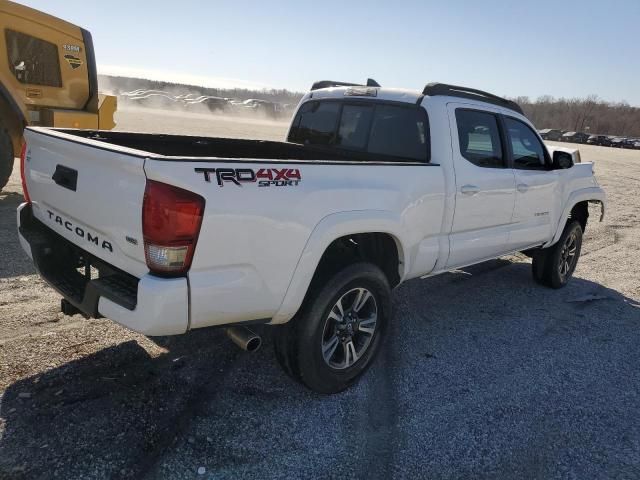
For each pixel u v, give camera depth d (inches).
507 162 187.2
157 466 103.3
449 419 128.3
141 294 98.6
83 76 360.8
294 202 113.7
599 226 391.9
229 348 153.7
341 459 110.8
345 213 125.4
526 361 163.5
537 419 131.6
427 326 184.9
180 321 101.7
